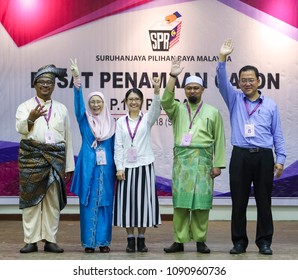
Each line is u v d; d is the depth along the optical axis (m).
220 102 10.25
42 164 7.18
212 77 10.27
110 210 7.35
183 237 7.32
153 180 7.33
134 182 7.25
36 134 7.20
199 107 7.30
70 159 7.46
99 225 7.29
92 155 7.30
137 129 7.30
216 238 8.73
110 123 7.41
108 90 10.31
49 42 10.33
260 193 7.13
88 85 10.32
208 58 10.26
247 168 7.08
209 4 10.24
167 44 10.27
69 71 10.32
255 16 10.25
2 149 10.34
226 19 10.25
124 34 10.30
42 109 7.19
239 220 7.19
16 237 8.75
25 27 10.34
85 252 7.36
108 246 7.48
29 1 10.33
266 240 7.23
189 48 10.27
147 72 10.28
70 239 8.61
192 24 10.25
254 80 7.07
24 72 10.35
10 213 10.51
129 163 7.28
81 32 10.33
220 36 10.26
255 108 7.10
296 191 10.31
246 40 10.27
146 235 9.02
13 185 10.38
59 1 10.32
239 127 7.11
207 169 7.24
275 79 10.27
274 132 7.15
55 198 7.30
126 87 10.31
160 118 10.28
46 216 7.33
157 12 10.27
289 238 8.72
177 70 7.18
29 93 10.35
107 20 10.30
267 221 7.16
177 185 7.23
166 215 10.45
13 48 10.35
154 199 7.32
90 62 10.31
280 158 7.13
